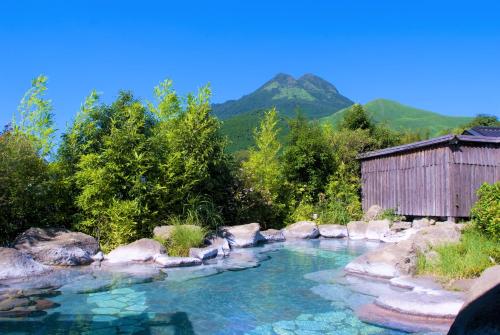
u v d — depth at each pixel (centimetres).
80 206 1138
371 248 1323
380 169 1850
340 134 2139
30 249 930
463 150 1505
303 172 1945
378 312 644
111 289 765
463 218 1503
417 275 827
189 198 1309
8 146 997
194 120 1373
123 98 1302
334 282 850
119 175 1133
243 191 1553
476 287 556
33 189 1025
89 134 1215
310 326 586
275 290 782
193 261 1012
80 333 542
